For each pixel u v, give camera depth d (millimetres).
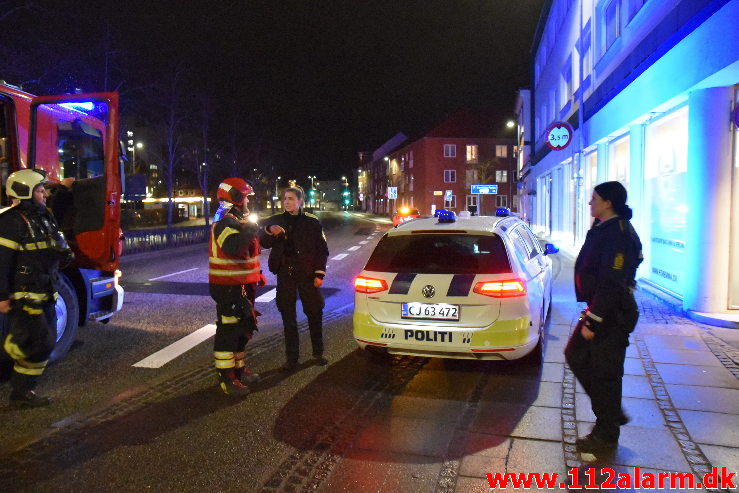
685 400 4418
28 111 6082
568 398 4566
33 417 4266
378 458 3533
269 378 5195
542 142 25328
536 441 3758
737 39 5676
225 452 3639
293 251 5379
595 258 3506
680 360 5465
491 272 4852
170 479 3287
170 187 25656
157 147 28734
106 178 6031
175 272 13688
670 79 7672
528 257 5773
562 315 7828
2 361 5539
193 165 33375
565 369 5352
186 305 8961
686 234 7359
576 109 16250
